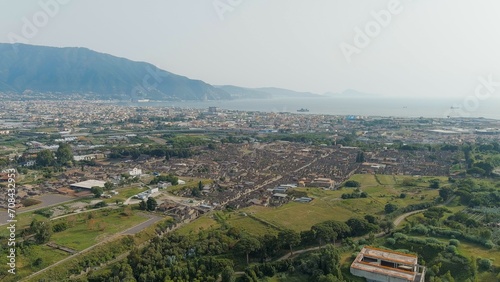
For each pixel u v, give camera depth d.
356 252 186.25
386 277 158.12
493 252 184.38
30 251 191.12
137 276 173.25
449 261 174.62
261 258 189.00
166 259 182.75
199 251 191.00
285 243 192.25
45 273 175.12
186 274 169.75
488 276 165.75
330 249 179.38
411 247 191.12
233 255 190.00
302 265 176.88
